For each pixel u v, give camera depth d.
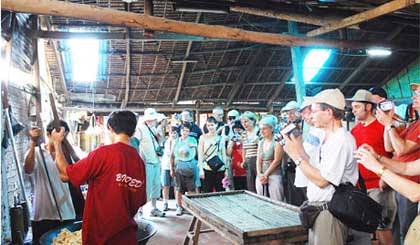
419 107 2.49
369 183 2.96
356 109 3.11
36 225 3.15
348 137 2.12
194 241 3.59
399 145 2.67
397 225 3.04
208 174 5.20
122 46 7.48
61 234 2.75
